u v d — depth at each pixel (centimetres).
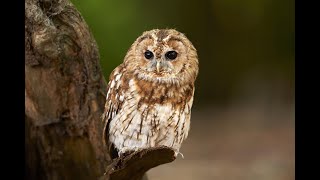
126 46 2430
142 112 1030
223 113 3525
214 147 2636
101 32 2386
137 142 1038
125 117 1033
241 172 2083
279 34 3512
